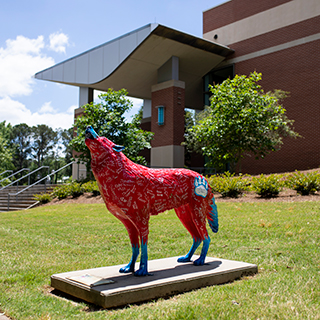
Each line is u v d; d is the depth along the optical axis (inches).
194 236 199.3
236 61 960.9
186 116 1112.2
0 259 229.9
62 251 256.7
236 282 172.4
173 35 831.7
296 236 262.7
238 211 407.5
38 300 154.5
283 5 872.3
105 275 165.6
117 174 161.2
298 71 829.8
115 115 750.5
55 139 2864.2
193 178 189.0
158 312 133.0
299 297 146.6
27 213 542.9
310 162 785.6
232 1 987.3
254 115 609.6
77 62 1028.5
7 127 2106.3
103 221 403.9
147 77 1006.4
